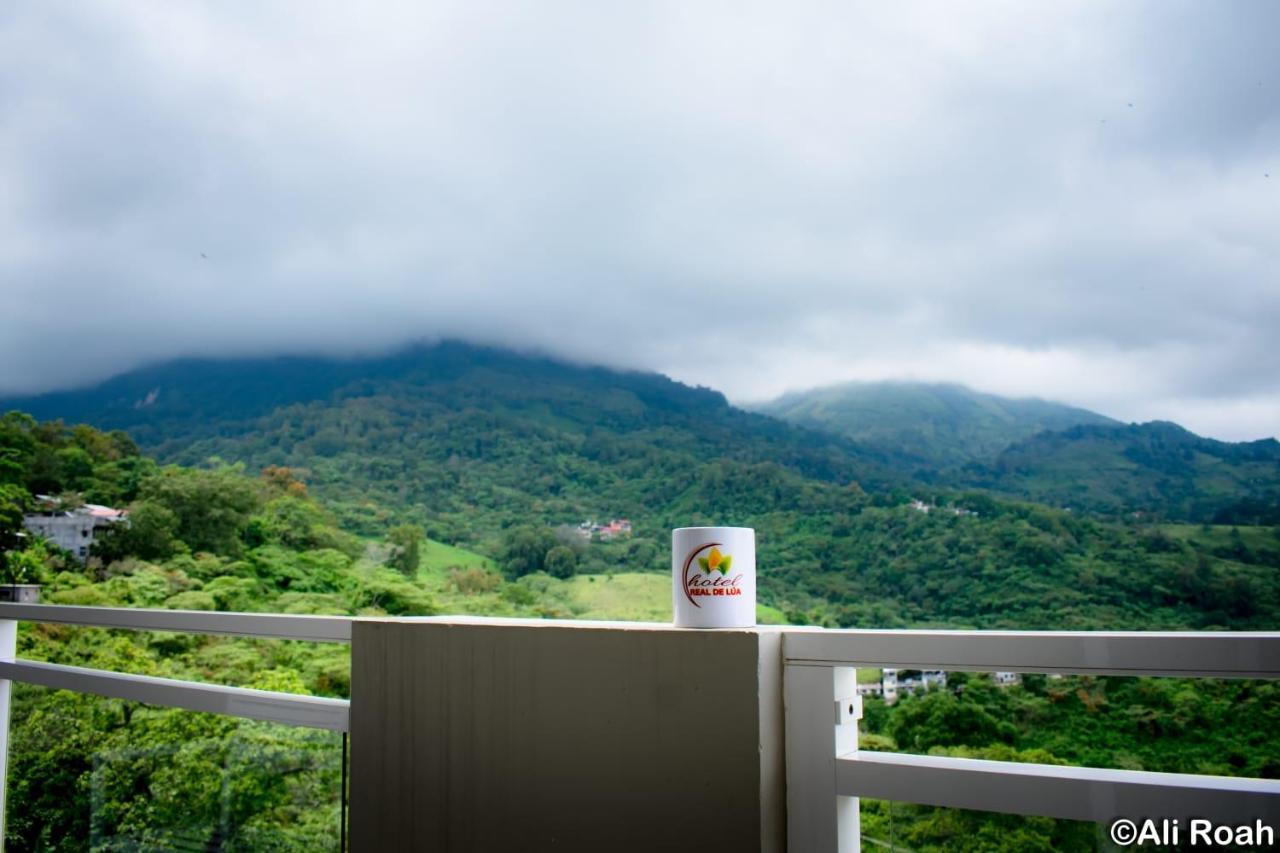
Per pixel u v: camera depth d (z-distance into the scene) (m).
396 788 1.06
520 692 0.97
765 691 0.84
